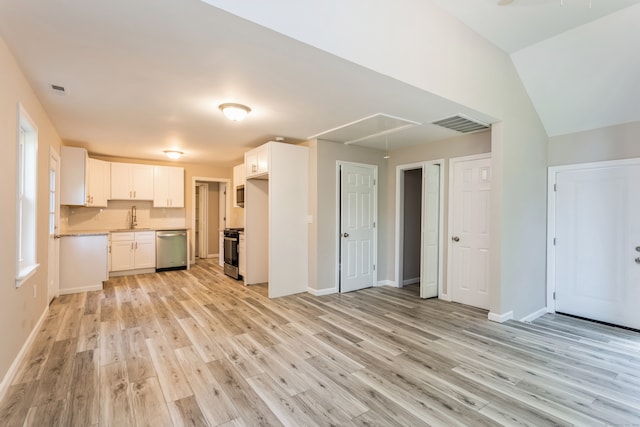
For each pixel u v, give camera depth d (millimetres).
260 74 2373
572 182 3871
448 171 4387
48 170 3469
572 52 3080
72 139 4527
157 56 2121
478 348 2775
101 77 2463
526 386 2172
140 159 6359
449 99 2783
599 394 2086
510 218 3494
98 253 4703
